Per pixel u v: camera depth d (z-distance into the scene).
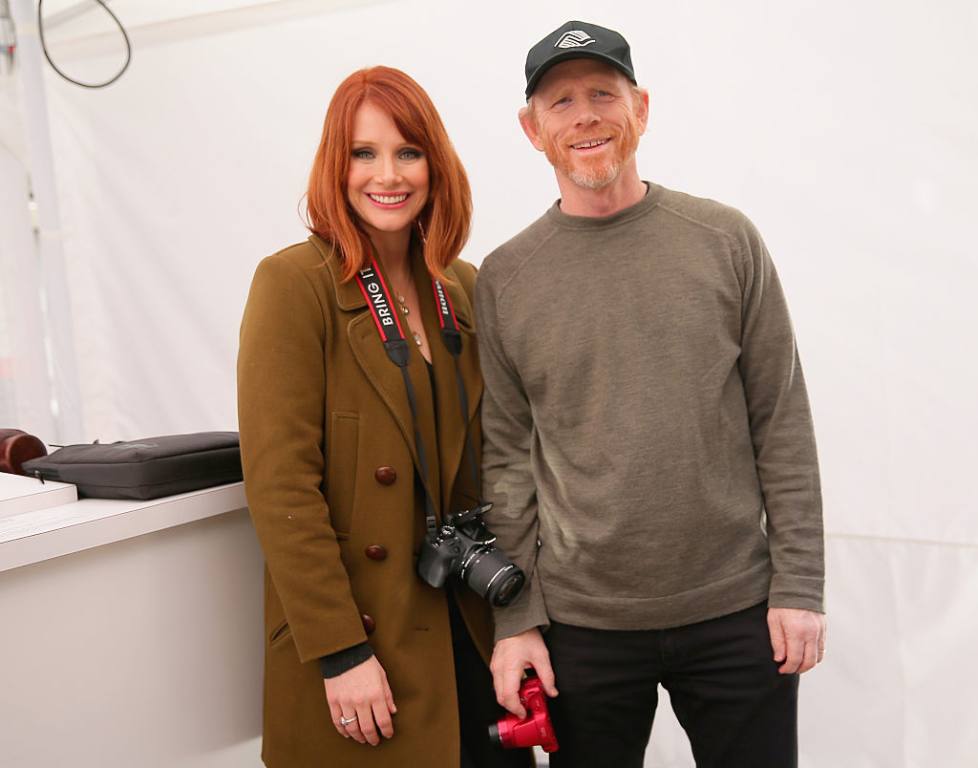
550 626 1.36
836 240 1.77
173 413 2.51
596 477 1.28
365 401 1.29
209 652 1.36
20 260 2.57
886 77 1.70
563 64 1.25
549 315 1.32
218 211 2.37
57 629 1.14
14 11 2.38
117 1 2.35
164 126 2.38
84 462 1.30
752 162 1.82
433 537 1.31
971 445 1.71
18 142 2.49
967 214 1.67
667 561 1.26
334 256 1.33
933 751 1.80
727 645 1.28
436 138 1.34
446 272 1.50
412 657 1.28
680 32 1.85
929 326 1.72
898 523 1.79
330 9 2.15
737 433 1.30
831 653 1.87
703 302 1.26
